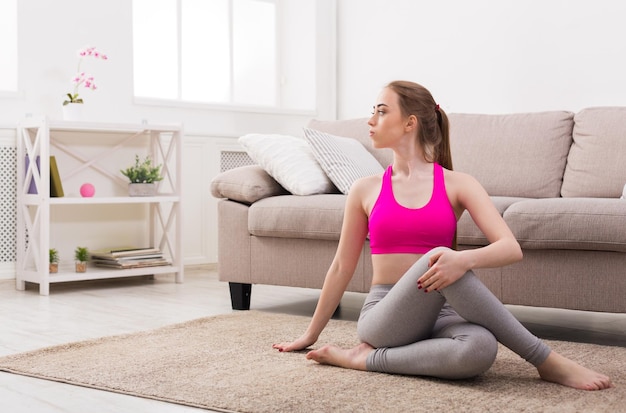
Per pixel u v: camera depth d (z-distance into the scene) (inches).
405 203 86.4
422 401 74.5
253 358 95.4
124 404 78.0
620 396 75.9
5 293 161.8
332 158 136.5
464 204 86.2
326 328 117.4
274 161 137.4
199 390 80.8
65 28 180.1
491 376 84.2
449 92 207.6
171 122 199.2
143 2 202.2
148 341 106.9
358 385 80.8
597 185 133.0
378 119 87.0
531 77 192.2
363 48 225.1
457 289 77.9
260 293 161.0
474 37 201.9
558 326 123.8
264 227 132.9
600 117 137.0
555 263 108.1
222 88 219.3
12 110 173.0
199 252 205.2
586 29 182.4
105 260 176.7
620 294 103.8
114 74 187.9
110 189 187.5
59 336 114.9
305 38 230.1
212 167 206.1
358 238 92.4
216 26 217.6
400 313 82.0
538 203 109.9
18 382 87.5
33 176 165.9
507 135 143.6
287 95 233.3
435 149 89.0
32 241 163.9
